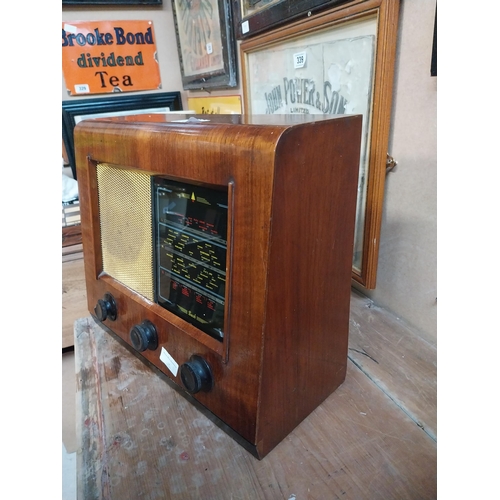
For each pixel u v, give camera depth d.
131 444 0.52
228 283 0.45
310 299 0.49
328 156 0.45
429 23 0.57
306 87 0.87
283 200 0.40
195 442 0.52
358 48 0.69
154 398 0.60
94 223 0.72
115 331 0.73
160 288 0.60
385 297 0.80
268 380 0.46
